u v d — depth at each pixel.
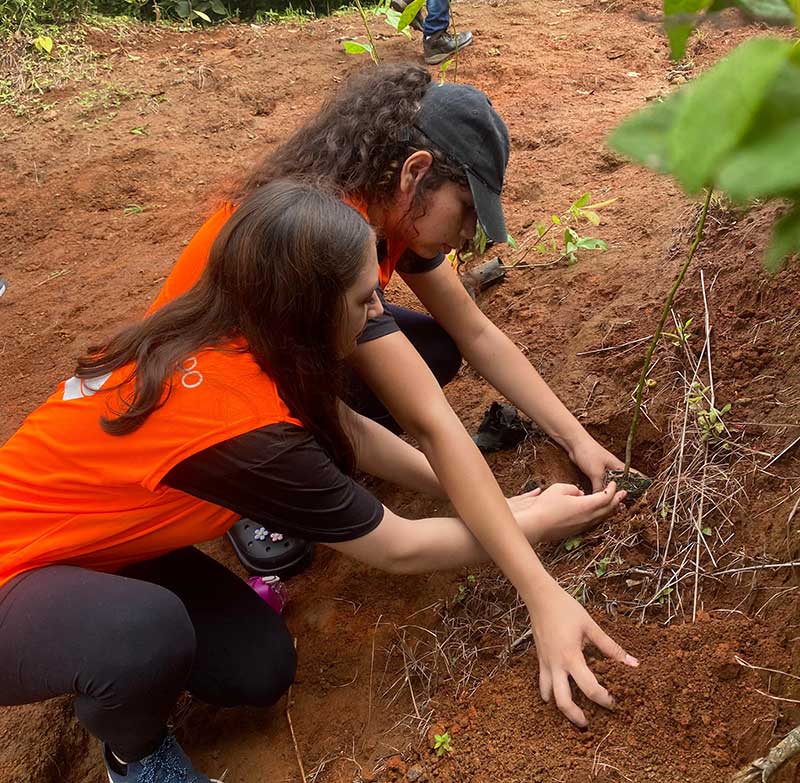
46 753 1.85
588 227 2.81
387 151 1.47
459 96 1.48
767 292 2.01
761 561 1.60
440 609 1.85
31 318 3.48
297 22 6.17
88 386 1.45
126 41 5.72
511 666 1.64
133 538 1.46
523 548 1.52
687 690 1.47
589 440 1.94
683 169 0.36
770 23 0.49
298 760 1.69
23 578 1.44
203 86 5.04
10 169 4.54
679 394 1.97
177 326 1.38
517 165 3.47
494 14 5.68
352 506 1.43
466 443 1.54
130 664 1.37
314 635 1.92
